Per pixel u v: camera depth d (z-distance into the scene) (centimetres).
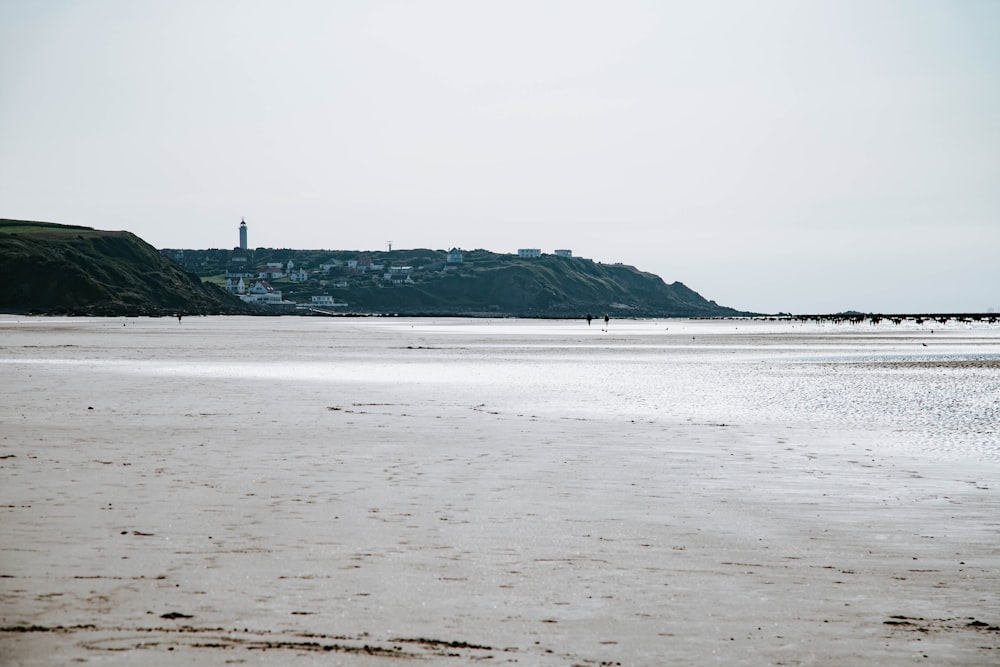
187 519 1058
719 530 1045
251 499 1191
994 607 761
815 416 2389
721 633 687
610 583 813
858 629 702
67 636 652
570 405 2641
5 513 1077
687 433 2006
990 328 16600
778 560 909
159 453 1606
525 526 1051
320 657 620
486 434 1947
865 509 1180
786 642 670
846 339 9969
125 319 17800
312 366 4475
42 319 16738
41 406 2409
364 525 1041
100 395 2753
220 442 1766
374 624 690
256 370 4106
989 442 1888
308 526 1030
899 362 5169
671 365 4847
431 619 705
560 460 1586
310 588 780
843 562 904
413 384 3384
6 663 600
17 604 725
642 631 688
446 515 1108
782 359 5522
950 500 1248
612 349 7044
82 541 939
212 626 678
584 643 659
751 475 1448
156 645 637
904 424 2212
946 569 882
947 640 680
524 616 717
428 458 1593
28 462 1484
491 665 613
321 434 1912
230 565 852
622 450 1722
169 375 3697
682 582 822
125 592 760
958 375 4056
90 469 1419
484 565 869
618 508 1169
